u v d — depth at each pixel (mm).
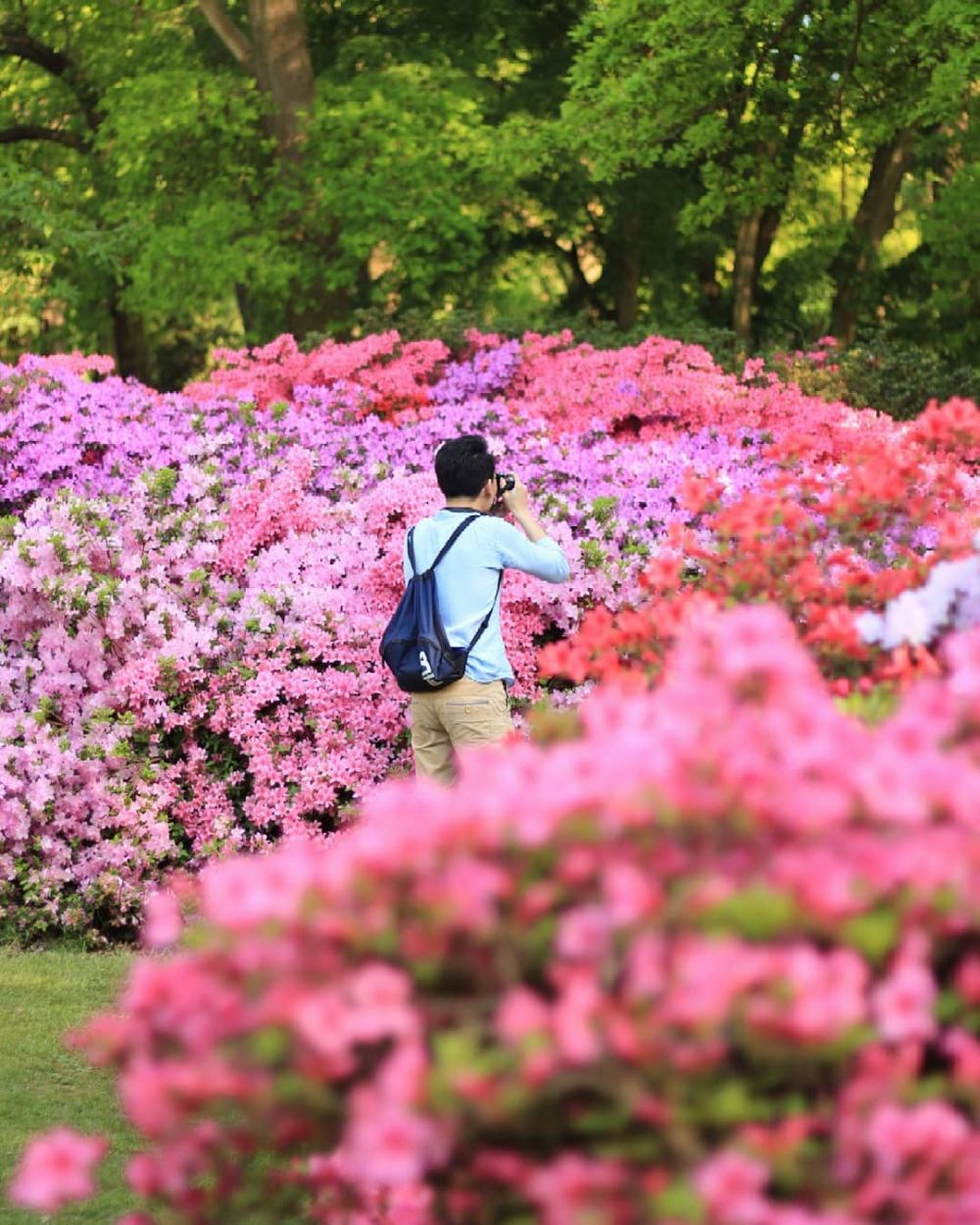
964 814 2338
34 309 22656
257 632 7691
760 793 2242
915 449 5199
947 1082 2238
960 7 15836
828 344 14391
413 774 7539
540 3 23641
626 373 12008
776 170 19438
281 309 22156
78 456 9188
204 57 23391
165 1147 2660
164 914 2574
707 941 2096
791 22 18344
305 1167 3113
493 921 2207
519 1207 2391
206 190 21812
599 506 7977
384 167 20766
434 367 12695
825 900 2135
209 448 9031
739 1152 2074
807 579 4031
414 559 6031
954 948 2361
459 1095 2080
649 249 23625
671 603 3939
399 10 23531
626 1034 2047
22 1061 5410
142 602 7648
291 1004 2152
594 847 2246
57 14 23969
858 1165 2146
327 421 10320
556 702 7559
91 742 7363
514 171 19875
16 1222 4230
